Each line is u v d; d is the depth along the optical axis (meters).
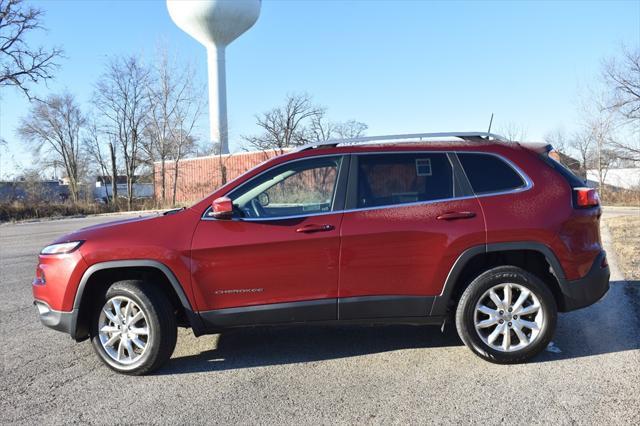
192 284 4.11
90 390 3.92
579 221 4.23
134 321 4.18
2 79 31.84
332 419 3.35
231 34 50.44
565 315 5.52
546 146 4.55
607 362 4.16
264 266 4.11
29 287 7.98
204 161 43.28
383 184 4.29
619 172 35.69
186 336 5.21
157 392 3.86
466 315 4.17
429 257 4.14
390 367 4.21
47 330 5.57
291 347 4.77
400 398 3.63
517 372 4.02
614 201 28.09
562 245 4.16
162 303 4.14
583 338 4.77
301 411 3.48
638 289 6.36
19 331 5.54
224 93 50.94
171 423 3.36
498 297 4.18
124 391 3.89
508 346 4.16
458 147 4.38
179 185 44.50
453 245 4.12
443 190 4.27
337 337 5.02
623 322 5.18
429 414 3.38
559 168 4.42
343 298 4.16
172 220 4.24
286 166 4.37
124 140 46.69
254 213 4.26
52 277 4.21
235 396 3.75
